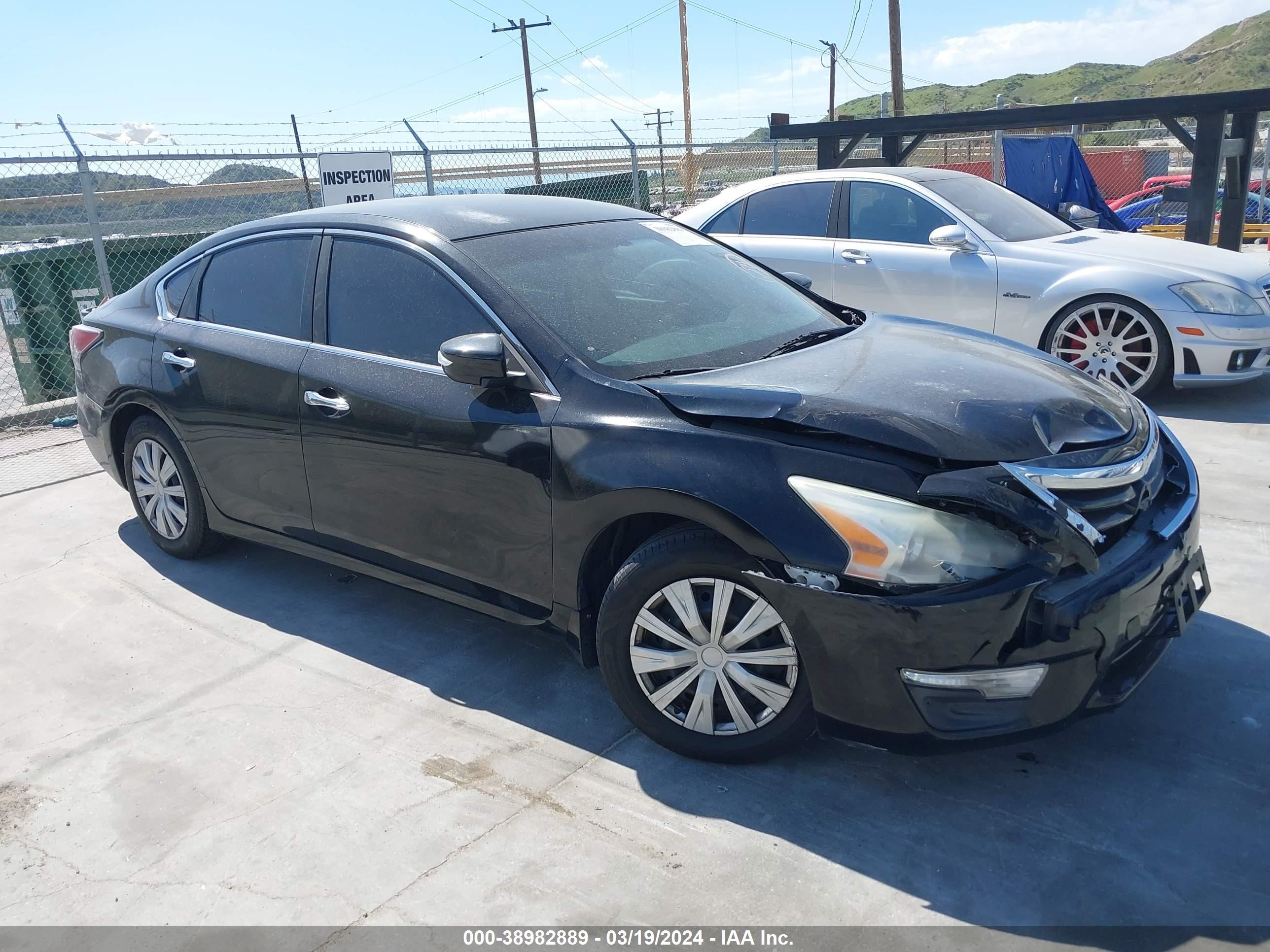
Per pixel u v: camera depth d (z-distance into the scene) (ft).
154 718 11.28
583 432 9.83
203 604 14.20
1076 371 11.11
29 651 13.02
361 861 8.75
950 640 8.18
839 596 8.43
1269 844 8.41
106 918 8.24
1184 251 22.49
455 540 11.20
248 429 13.07
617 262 12.26
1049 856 8.39
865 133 39.73
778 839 8.76
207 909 8.28
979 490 8.20
